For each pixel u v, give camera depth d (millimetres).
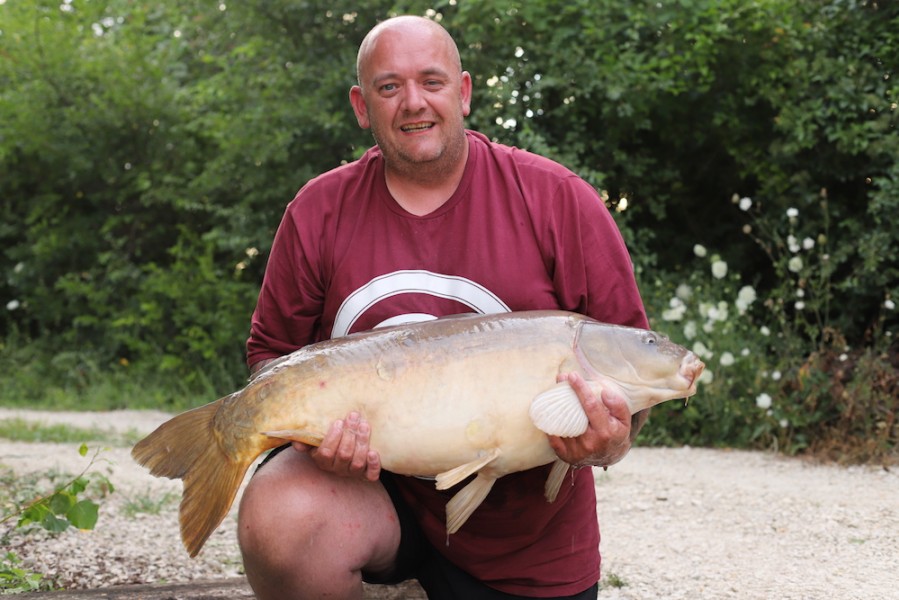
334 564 2430
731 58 9086
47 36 12602
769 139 9195
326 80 9852
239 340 10734
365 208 2658
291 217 2719
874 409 6691
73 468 6016
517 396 2281
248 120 10516
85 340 12352
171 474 2418
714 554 4211
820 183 8961
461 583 2664
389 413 2291
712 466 6414
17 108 12414
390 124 2529
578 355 2334
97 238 12672
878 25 8578
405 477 2629
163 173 12164
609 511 5105
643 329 2434
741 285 9586
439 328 2340
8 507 4543
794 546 4344
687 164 9812
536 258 2576
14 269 12828
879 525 4699
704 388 7395
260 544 2402
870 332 8211
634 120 9305
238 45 11219
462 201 2602
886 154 8375
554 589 2613
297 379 2318
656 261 9539
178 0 12172
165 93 12406
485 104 9383
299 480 2439
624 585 3738
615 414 2289
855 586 3674
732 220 9789
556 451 2311
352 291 2609
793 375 7156
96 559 3947
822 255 7770
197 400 10375
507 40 9320
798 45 8656
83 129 12484
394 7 9547
